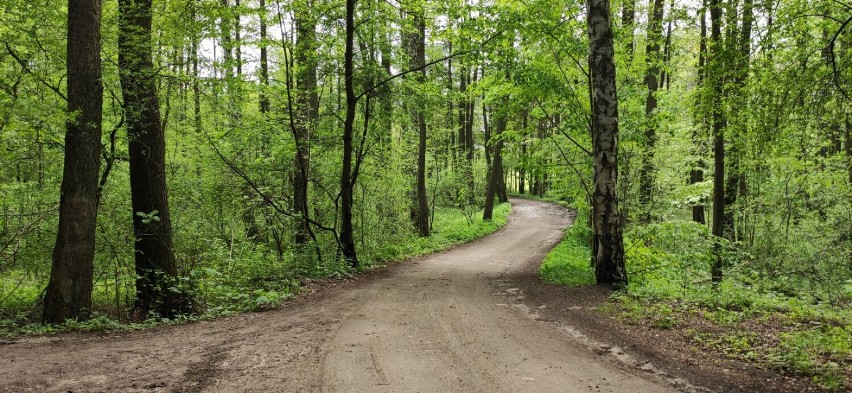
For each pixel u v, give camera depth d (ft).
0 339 22.40
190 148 48.29
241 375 16.83
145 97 33.37
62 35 34.53
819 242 46.80
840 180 47.47
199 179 47.73
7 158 33.68
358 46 50.26
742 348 19.22
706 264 39.96
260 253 44.50
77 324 25.23
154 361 18.38
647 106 59.16
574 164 55.11
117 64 34.06
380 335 22.45
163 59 38.34
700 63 44.68
